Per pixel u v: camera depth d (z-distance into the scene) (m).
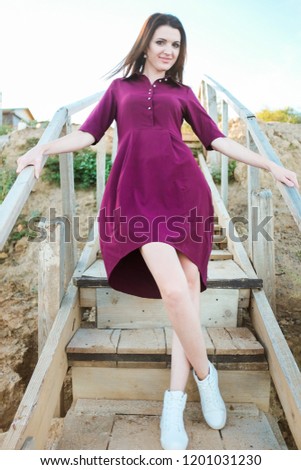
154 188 1.55
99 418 1.66
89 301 2.04
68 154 2.26
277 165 1.60
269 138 4.75
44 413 1.49
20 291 3.30
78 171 4.38
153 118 1.67
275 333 1.73
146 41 1.77
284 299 3.09
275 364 1.63
